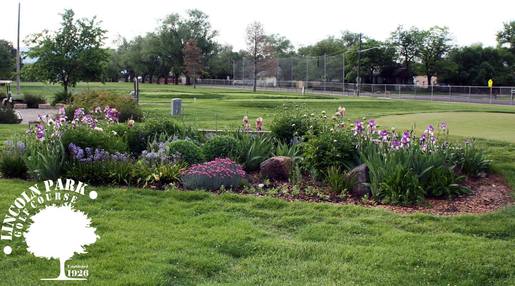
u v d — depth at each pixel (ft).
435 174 25.77
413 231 20.35
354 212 22.41
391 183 24.50
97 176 26.32
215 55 328.90
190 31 317.42
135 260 16.67
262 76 239.09
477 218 21.80
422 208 23.58
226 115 73.61
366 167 26.11
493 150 36.96
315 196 25.17
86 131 28.89
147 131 33.06
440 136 36.42
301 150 31.07
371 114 75.25
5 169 28.04
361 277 15.90
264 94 166.50
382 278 15.81
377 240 19.08
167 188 25.64
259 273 16.16
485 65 241.76
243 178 27.07
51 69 97.66
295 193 25.36
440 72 249.75
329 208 22.88
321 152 28.07
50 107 93.30
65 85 100.17
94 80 103.91
